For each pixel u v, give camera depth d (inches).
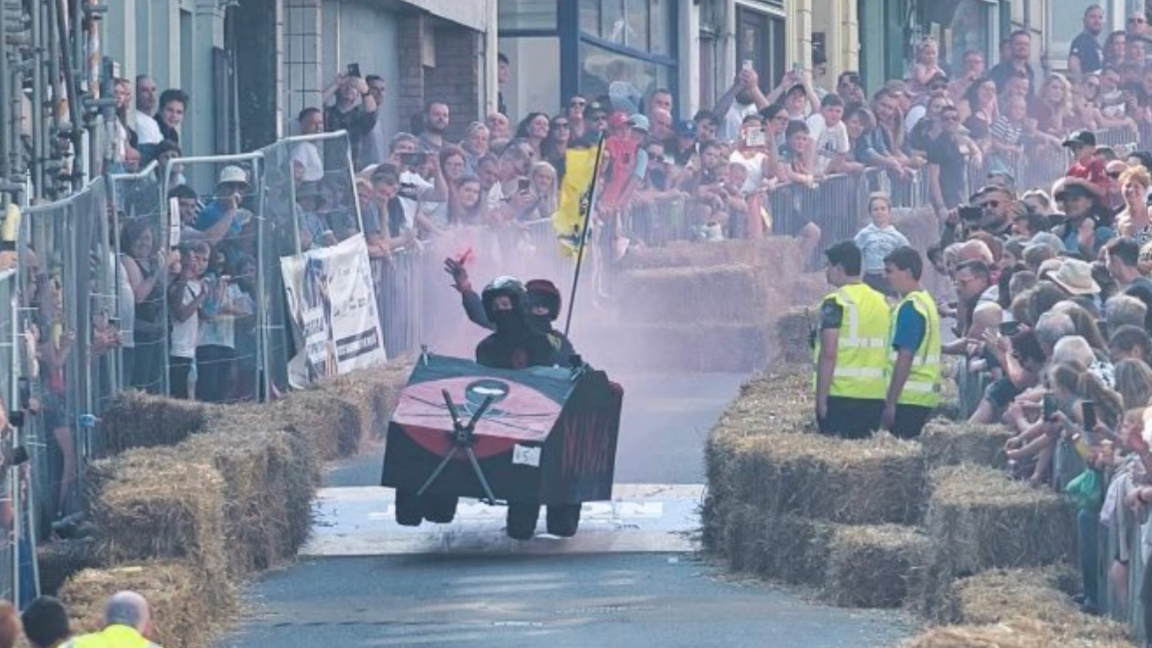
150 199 1690.5
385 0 2640.3
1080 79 3137.3
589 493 1459.2
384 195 2041.1
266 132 2378.2
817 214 2600.9
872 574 1252.5
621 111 2504.9
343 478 1679.4
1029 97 2979.8
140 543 1227.9
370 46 2652.6
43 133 1556.3
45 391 1379.2
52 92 1577.3
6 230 1386.6
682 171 2516.0
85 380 1491.1
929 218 2637.8
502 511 1549.0
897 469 1318.9
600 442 1464.1
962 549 1167.0
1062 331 1246.3
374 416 1843.0
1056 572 1138.0
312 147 1909.4
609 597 1289.4
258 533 1385.3
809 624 1202.6
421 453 1418.6
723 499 1405.0
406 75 2770.7
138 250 1670.8
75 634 1023.0
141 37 2114.9
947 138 2687.0
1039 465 1216.2
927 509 1248.8
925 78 2982.3
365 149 2289.6
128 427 1556.3
